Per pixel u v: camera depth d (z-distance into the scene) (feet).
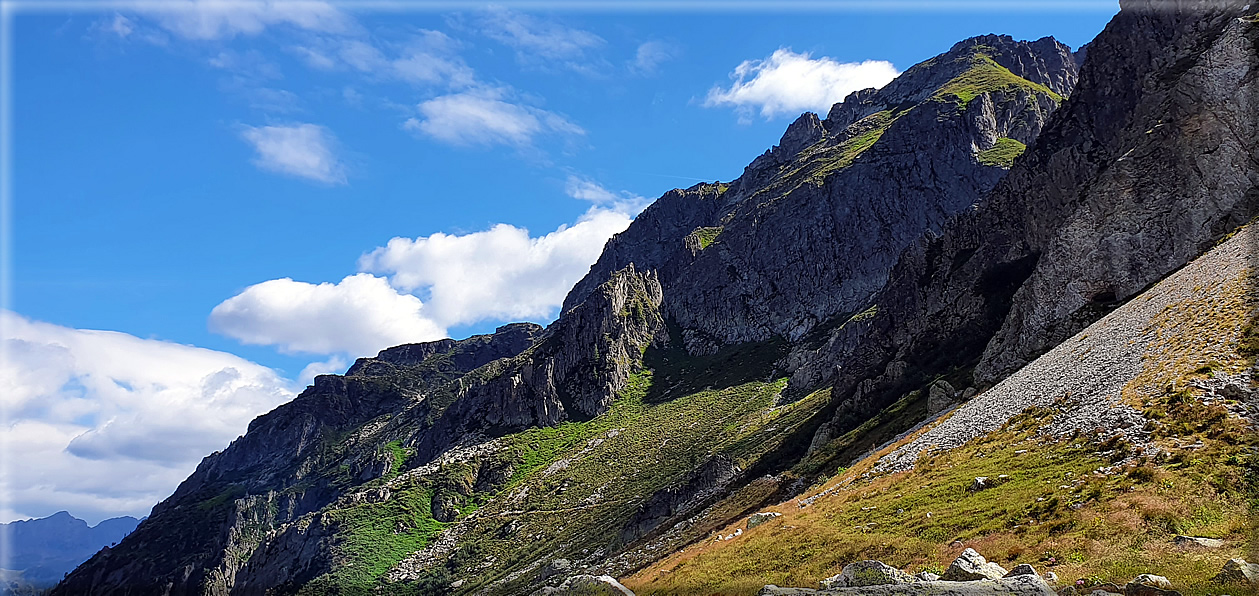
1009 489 125.80
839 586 92.94
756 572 130.82
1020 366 243.19
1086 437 133.49
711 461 372.79
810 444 341.00
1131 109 318.45
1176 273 208.44
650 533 335.26
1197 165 240.73
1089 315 237.45
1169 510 95.45
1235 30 251.60
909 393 292.40
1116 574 82.84
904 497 145.18
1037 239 323.78
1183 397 126.11
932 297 364.38
